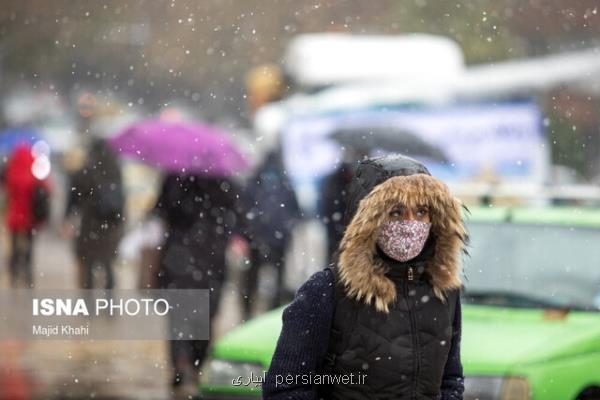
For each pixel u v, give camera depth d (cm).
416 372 945
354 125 3628
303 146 3866
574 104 4991
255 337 1576
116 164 2883
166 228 2205
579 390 1446
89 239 2862
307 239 3544
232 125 5425
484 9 6688
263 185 2638
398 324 944
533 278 1641
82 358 2300
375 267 943
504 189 1905
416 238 945
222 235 2225
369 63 4684
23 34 7388
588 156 5044
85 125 3406
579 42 6594
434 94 4341
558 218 1714
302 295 952
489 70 4612
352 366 942
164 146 2402
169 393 2012
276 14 6744
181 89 6856
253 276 2677
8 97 8325
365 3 6838
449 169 3512
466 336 1496
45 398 1948
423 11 6800
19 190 3422
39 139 6306
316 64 4697
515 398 1398
